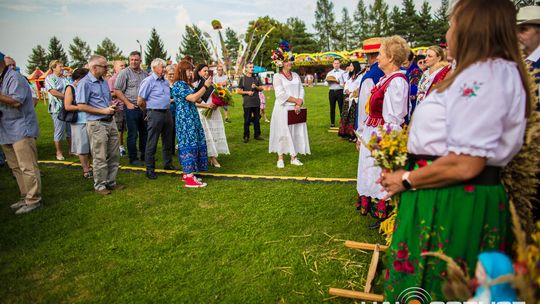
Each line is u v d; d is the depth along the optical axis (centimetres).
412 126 190
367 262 330
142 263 342
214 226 416
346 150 784
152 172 612
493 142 156
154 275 322
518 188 193
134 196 527
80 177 630
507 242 183
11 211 479
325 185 544
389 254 205
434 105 175
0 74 430
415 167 189
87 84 510
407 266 193
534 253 145
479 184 172
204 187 557
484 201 171
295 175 607
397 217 204
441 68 438
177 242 381
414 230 190
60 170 680
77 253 364
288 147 662
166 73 750
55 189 564
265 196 505
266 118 1342
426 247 184
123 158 784
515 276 140
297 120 663
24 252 368
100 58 513
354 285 296
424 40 6150
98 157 532
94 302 287
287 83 646
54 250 371
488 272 154
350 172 616
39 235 404
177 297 289
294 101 642
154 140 606
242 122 1257
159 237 394
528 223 196
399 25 6381
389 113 352
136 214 460
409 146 192
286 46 645
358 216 429
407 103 355
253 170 648
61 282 316
